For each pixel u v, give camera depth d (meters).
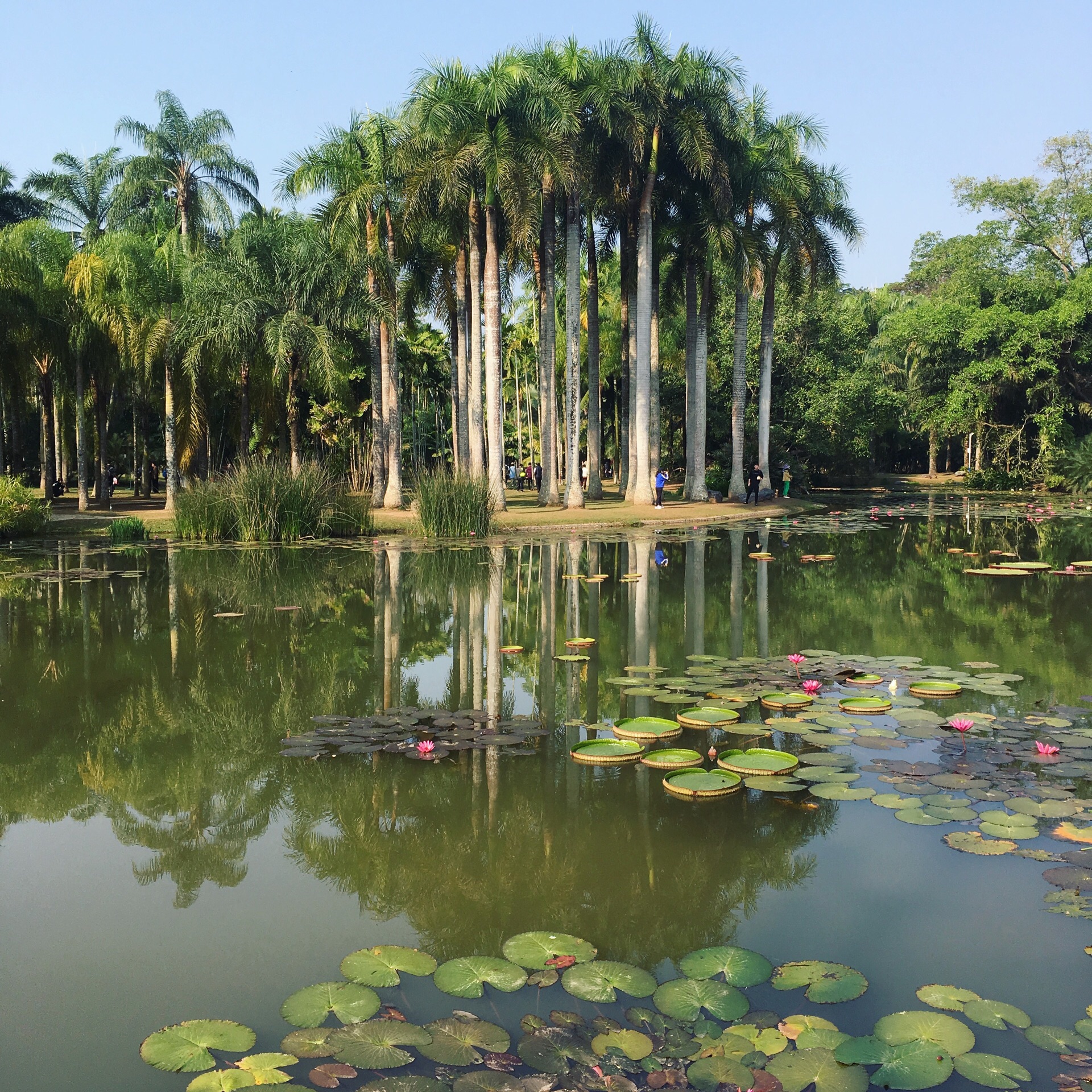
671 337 36.38
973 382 36.25
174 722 5.80
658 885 3.62
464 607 10.07
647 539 18.08
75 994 2.90
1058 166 37.91
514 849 3.95
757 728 5.56
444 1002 2.81
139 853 3.96
